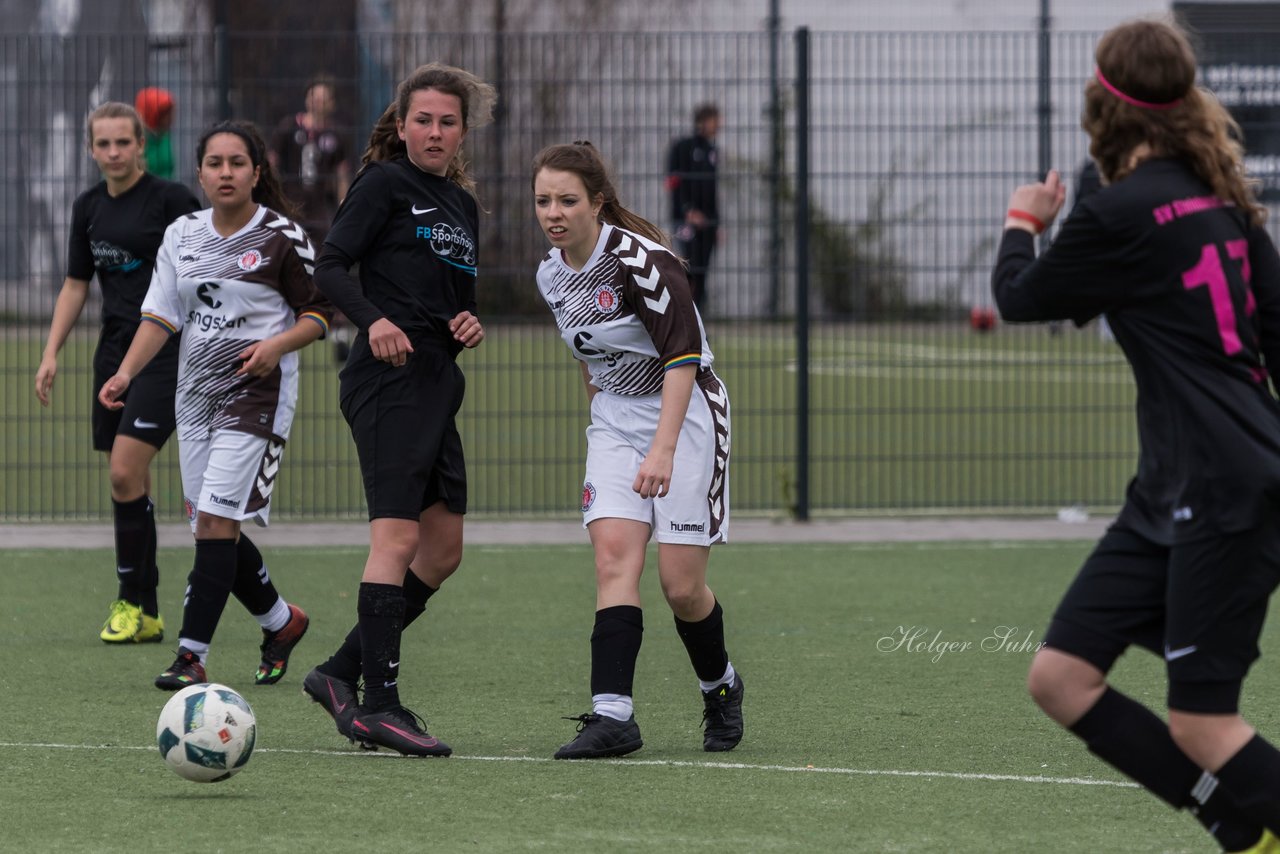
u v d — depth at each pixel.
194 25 69.31
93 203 25.58
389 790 16.69
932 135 41.03
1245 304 12.75
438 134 18.69
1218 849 14.73
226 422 21.91
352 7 69.00
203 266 22.02
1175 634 12.62
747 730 19.64
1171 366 12.67
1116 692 13.36
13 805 16.09
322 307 21.97
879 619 27.25
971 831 15.25
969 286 43.00
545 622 27.11
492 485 44.38
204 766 16.31
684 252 40.19
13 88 42.56
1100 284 12.95
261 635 26.25
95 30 81.19
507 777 17.27
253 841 14.82
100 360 25.91
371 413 18.52
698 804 16.19
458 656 24.39
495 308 40.12
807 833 15.14
